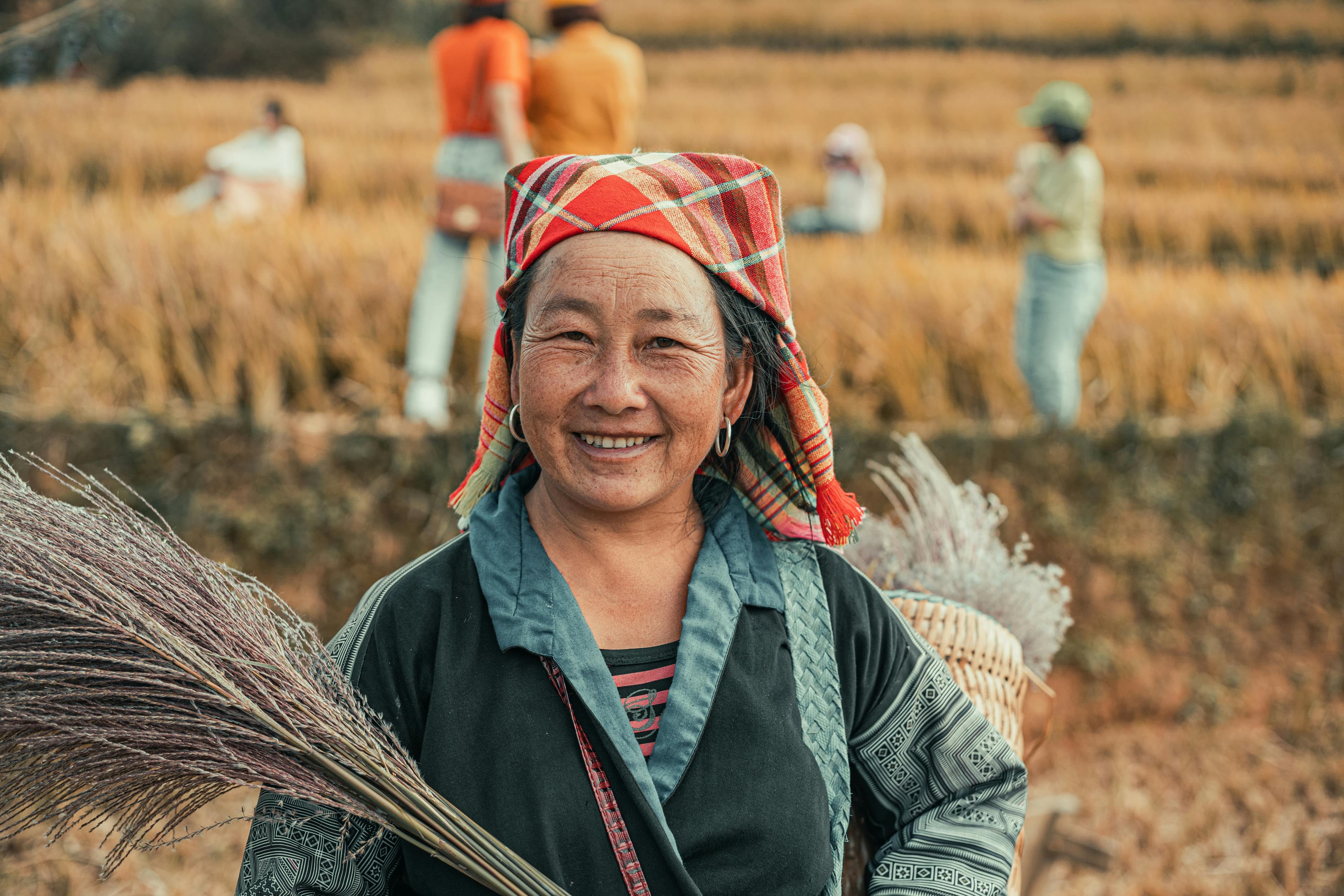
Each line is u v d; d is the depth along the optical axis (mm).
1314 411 5820
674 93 17984
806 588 1301
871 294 5953
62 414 4168
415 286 5379
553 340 1138
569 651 1163
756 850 1143
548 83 4211
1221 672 4844
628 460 1156
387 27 19781
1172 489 4957
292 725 1115
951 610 1537
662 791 1136
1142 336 5945
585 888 1119
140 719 1099
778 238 1217
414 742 1180
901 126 16234
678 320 1127
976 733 1347
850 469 4625
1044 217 5207
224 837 3326
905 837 1362
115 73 16547
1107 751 4539
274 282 5219
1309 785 4270
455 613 1200
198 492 4145
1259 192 12391
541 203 1163
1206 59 17719
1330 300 6484
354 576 4207
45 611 1101
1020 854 1484
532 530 1253
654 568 1253
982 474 4820
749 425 1333
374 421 4293
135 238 5383
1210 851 3855
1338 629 4984
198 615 1145
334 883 1168
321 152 11453
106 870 1163
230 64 17594
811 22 21422
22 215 5910
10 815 1132
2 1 15977
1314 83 16188
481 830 1105
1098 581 4820
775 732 1179
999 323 5895
